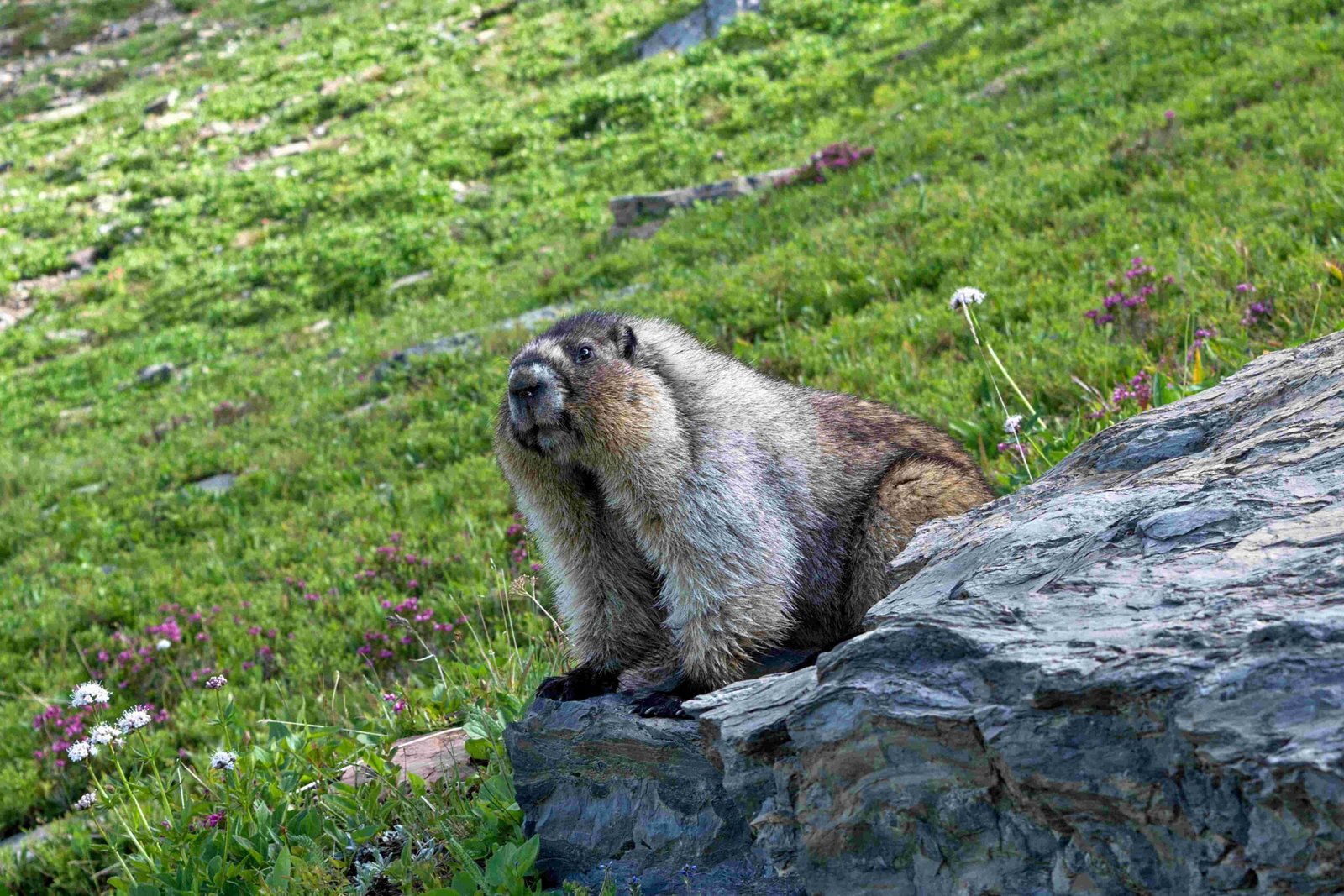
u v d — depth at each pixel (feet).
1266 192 47.29
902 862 13.70
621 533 20.10
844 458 22.03
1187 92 64.08
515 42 151.64
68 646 49.14
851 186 71.56
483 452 56.13
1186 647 11.45
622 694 19.44
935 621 13.74
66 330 107.86
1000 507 18.52
